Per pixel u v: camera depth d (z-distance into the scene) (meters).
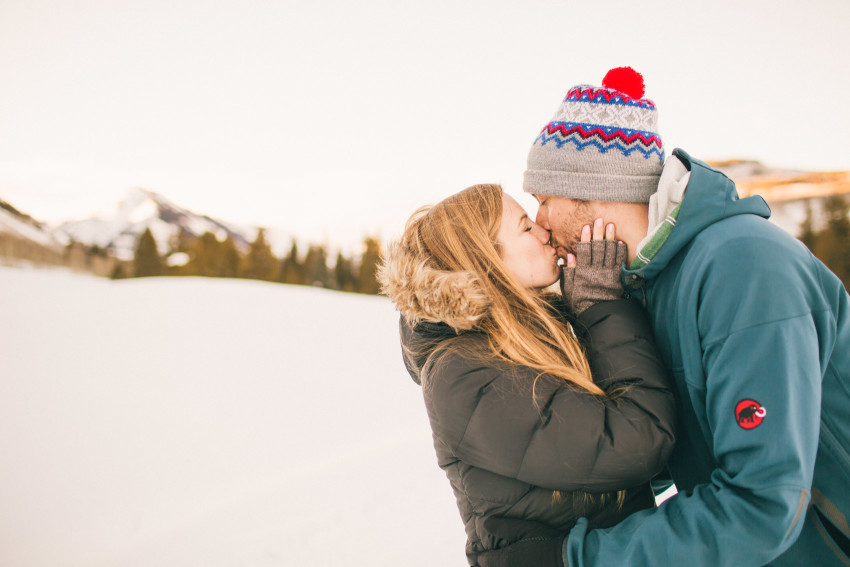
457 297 1.15
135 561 3.98
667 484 1.43
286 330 12.77
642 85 1.28
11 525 4.75
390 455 5.55
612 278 1.22
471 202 1.32
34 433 7.13
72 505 5.13
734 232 0.99
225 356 10.48
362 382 8.64
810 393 0.89
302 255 33.03
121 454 6.32
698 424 1.12
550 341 1.21
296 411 7.33
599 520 1.13
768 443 0.87
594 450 1.05
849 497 1.01
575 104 1.24
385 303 16.89
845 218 24.92
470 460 1.15
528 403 1.09
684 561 0.92
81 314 14.66
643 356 1.13
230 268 34.44
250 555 3.81
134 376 9.45
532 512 1.13
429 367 1.22
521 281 1.31
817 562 1.04
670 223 1.07
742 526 0.89
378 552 3.67
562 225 1.29
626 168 1.19
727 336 0.94
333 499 4.59
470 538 1.23
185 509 4.77
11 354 11.11
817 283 0.97
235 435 6.58
